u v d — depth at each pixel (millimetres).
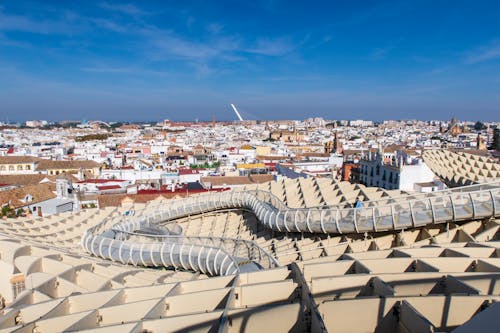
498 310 10203
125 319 15773
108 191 91938
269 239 40438
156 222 51562
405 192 44562
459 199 32812
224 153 188500
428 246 22328
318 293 16625
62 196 86250
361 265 18719
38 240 38594
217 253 28594
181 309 16359
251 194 53844
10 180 105188
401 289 16734
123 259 32375
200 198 57781
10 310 17359
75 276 23875
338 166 147875
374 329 14750
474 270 18734
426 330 12648
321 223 32938
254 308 14859
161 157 185000
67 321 15070
